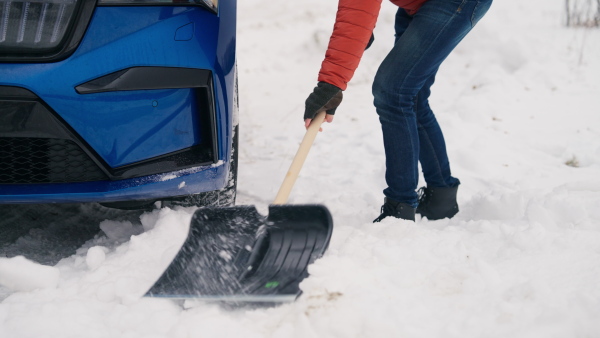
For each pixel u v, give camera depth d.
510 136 4.62
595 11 8.36
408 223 2.64
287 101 6.20
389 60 2.63
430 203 3.08
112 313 2.07
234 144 2.88
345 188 3.77
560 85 5.90
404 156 2.73
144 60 2.39
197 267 2.19
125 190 2.45
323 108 2.58
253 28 9.31
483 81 6.03
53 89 2.31
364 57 7.89
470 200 3.31
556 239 2.38
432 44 2.58
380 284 2.12
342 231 2.58
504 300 1.99
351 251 2.34
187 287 2.14
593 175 3.88
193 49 2.47
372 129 4.88
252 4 10.88
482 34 7.16
